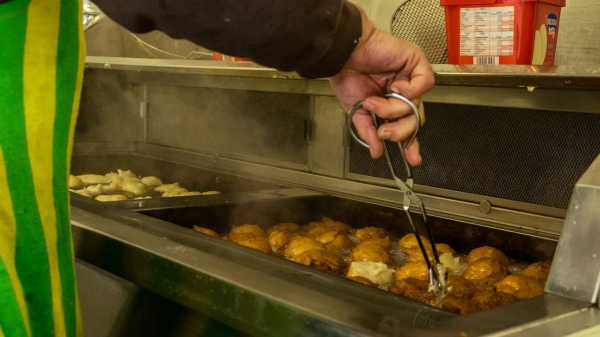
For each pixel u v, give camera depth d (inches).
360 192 89.1
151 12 33.7
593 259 39.2
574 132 68.4
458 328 35.5
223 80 105.4
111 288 64.1
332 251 75.0
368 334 36.3
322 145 94.0
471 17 66.1
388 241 78.7
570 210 40.8
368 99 41.6
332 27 36.3
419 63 42.7
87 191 111.1
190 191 114.0
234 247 56.2
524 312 37.5
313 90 90.8
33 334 40.6
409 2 82.0
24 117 39.4
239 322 45.8
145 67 98.2
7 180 39.1
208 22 33.5
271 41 34.6
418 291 57.1
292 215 91.0
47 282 41.2
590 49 72.8
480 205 76.5
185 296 51.3
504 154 74.5
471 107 76.4
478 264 67.4
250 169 106.4
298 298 42.4
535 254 70.9
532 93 68.0
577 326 36.2
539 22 64.4
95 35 125.0
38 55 39.5
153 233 61.8
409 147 44.0
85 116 127.1
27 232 40.1
